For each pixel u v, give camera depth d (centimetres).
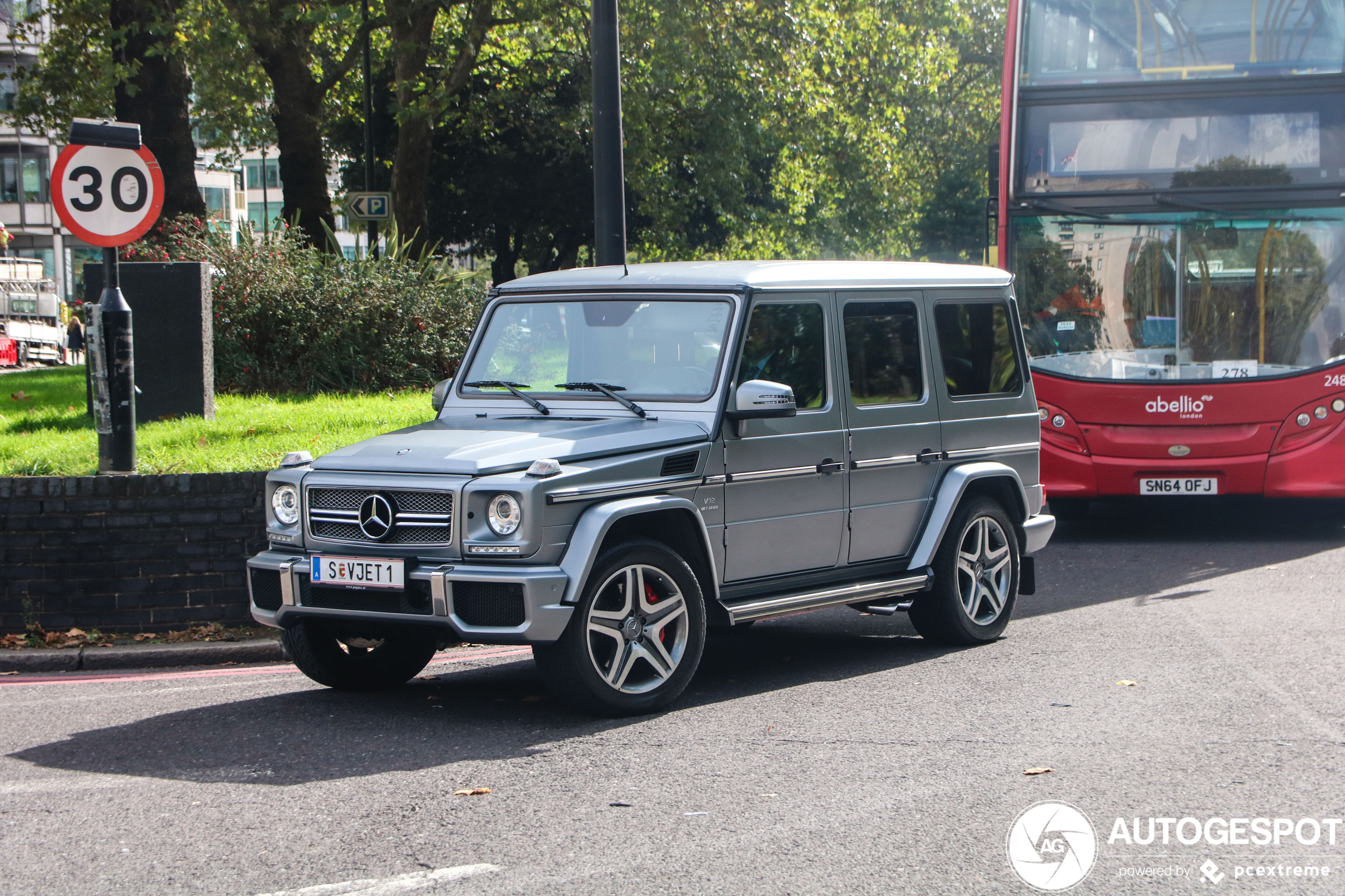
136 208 928
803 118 3288
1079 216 1270
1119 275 1265
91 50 2427
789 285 725
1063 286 1274
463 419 727
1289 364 1241
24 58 6031
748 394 664
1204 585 1019
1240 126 1245
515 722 642
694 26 2719
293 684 745
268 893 424
